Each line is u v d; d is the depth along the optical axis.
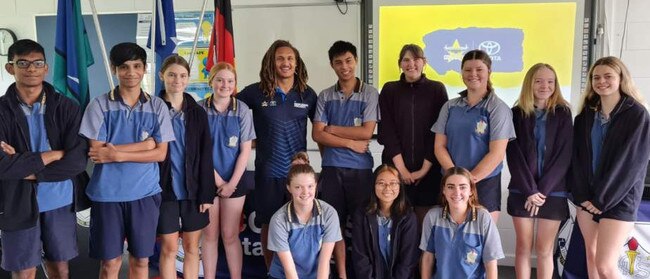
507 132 2.26
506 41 3.34
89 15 3.68
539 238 2.39
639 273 2.64
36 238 2.08
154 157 2.14
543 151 2.33
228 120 2.47
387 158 2.54
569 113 2.33
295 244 2.33
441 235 2.30
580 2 3.24
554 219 2.34
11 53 2.01
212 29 3.27
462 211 2.26
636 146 2.14
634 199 2.19
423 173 2.46
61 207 2.13
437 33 3.39
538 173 2.33
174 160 2.30
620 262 2.67
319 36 3.49
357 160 2.52
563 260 2.93
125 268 3.12
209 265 2.57
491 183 2.32
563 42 3.28
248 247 2.98
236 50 3.56
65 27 2.67
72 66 2.67
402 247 2.36
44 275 2.86
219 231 2.64
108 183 2.10
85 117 2.10
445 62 3.40
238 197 2.55
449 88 3.41
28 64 1.98
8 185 2.00
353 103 2.54
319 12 3.47
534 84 2.31
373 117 2.53
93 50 3.71
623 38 3.23
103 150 2.06
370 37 3.43
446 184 2.23
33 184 2.03
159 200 2.23
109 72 2.75
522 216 2.36
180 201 2.34
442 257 2.30
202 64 3.59
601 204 2.19
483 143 2.30
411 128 2.49
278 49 2.49
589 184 2.29
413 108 2.49
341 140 2.48
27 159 1.96
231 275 2.61
